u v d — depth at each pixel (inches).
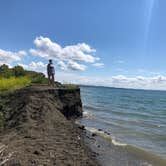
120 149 468.4
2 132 454.6
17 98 685.9
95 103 1873.8
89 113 1090.1
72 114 871.1
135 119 1067.9
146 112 1498.5
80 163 317.7
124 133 671.8
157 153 469.4
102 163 356.5
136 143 548.7
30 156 294.2
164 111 1672.0
